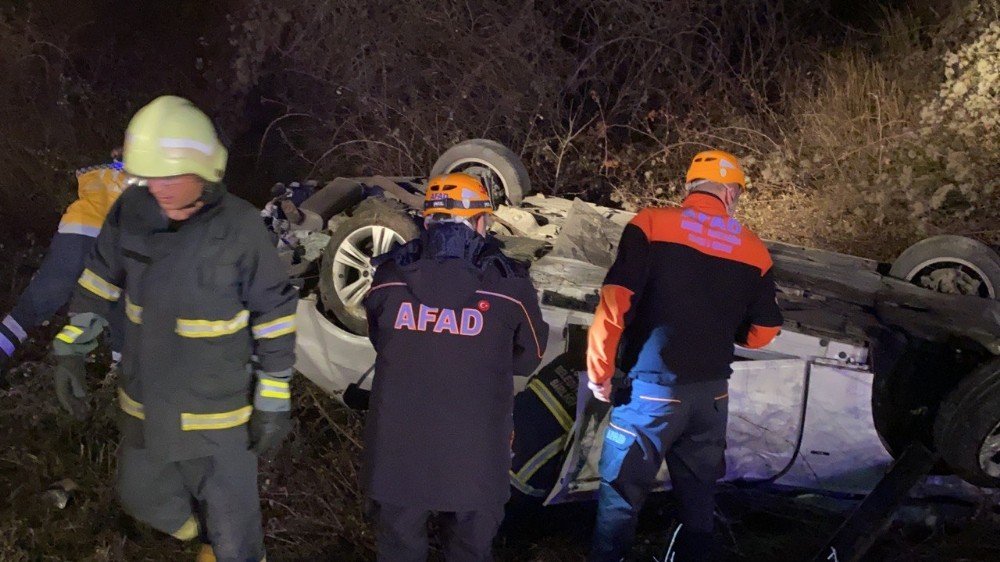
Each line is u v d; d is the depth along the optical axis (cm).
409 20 791
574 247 430
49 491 371
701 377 306
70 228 325
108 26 819
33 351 480
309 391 448
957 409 331
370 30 791
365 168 738
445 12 787
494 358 272
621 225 471
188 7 841
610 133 768
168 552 344
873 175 627
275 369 262
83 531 352
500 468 275
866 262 469
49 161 685
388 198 500
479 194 285
